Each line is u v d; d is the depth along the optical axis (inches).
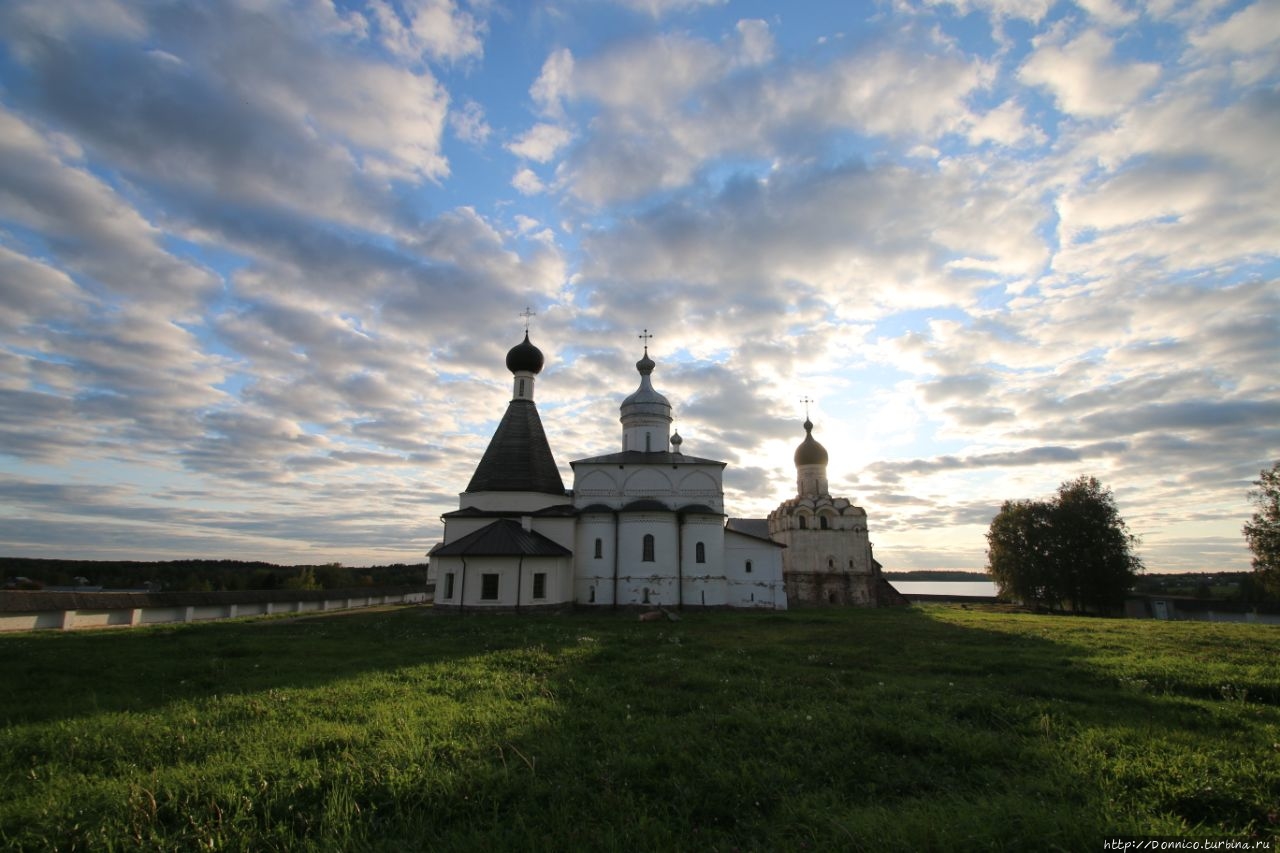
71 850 237.1
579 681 552.7
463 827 253.6
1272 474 1951.3
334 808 261.7
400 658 711.1
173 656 746.8
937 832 236.7
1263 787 285.1
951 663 669.3
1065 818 245.6
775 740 359.6
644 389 2007.9
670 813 269.9
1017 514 2517.2
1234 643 878.4
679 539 1660.9
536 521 1637.6
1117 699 488.4
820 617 1403.8
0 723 425.4
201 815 261.3
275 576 3447.3
